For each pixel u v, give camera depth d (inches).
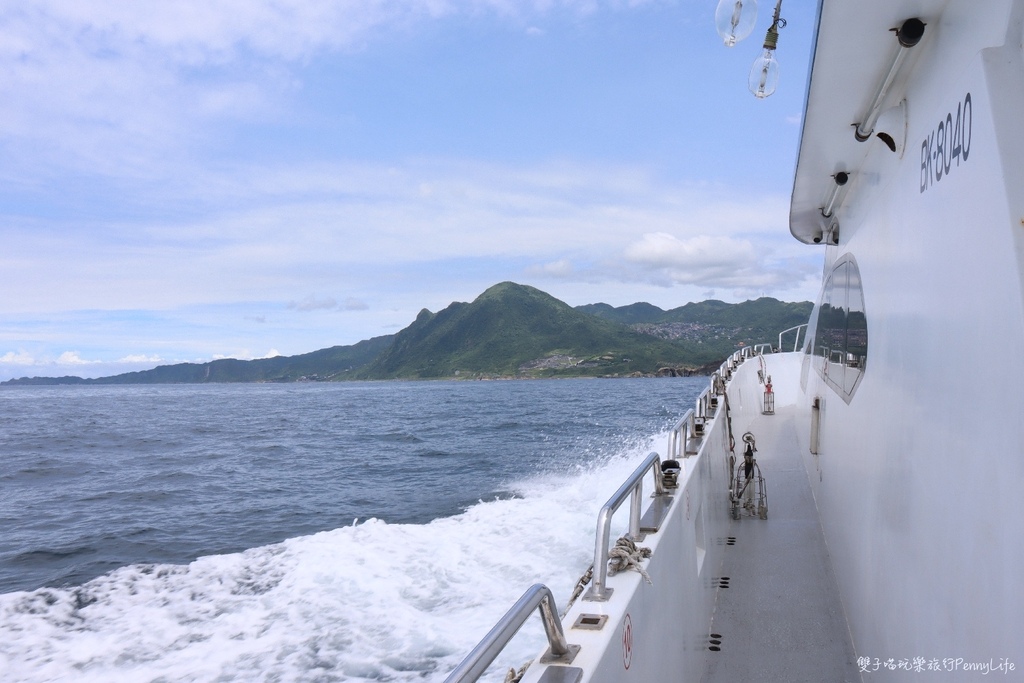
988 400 72.0
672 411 1907.0
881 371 130.9
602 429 1380.4
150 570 382.6
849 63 111.7
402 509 622.8
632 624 89.7
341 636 273.9
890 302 124.6
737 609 194.2
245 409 2967.5
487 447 1170.0
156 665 259.3
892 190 124.9
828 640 171.8
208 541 543.8
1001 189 68.6
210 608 316.2
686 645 136.4
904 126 113.3
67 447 1413.6
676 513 130.0
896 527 114.6
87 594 345.4
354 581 332.5
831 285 233.9
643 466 111.7
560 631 72.7
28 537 587.8
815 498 284.5
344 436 1526.8
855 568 160.9
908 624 105.3
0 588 435.5
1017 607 64.0
